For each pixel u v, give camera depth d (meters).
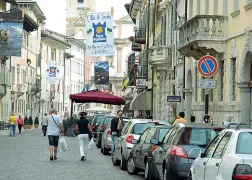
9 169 42.59
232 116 49.06
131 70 146.50
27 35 159.75
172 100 56.97
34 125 158.12
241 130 21.61
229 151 21.03
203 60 38.06
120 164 46.03
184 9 68.31
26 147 69.25
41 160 50.69
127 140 42.62
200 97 60.38
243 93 47.25
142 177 38.47
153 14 97.38
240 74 47.19
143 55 120.19
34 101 176.38
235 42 48.84
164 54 81.75
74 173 40.38
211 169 22.08
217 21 51.50
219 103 52.69
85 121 51.56
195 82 62.94
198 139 29.77
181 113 43.00
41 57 185.75
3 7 132.62
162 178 31.08
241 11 47.34
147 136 37.91
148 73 109.69
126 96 157.88
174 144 30.03
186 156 28.45
